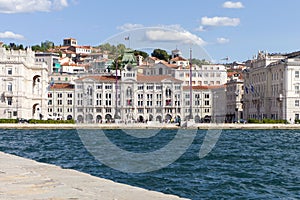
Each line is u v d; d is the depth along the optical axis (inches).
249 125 5546.3
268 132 4879.4
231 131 5108.3
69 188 679.1
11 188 689.6
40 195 630.5
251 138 3722.9
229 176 1459.2
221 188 1238.9
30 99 7096.5
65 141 3257.9
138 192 642.2
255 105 7372.1
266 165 1780.3
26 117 6939.0
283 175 1496.1
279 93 6633.9
